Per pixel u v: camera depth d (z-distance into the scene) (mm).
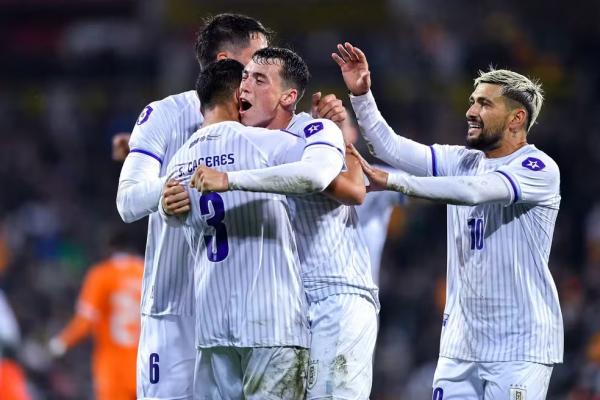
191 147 18438
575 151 62688
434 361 48844
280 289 17938
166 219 18422
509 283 19984
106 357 37250
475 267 20188
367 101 21156
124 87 74938
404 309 51969
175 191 18094
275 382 17859
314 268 19188
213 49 20500
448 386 20484
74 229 66125
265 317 17797
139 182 19516
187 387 20891
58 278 61031
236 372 18312
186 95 20812
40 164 71250
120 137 23797
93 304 37219
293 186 17234
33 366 49938
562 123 66875
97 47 76688
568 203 59281
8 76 78188
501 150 20562
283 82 18766
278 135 18125
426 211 58219
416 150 21328
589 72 70938
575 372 44500
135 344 37219
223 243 18016
